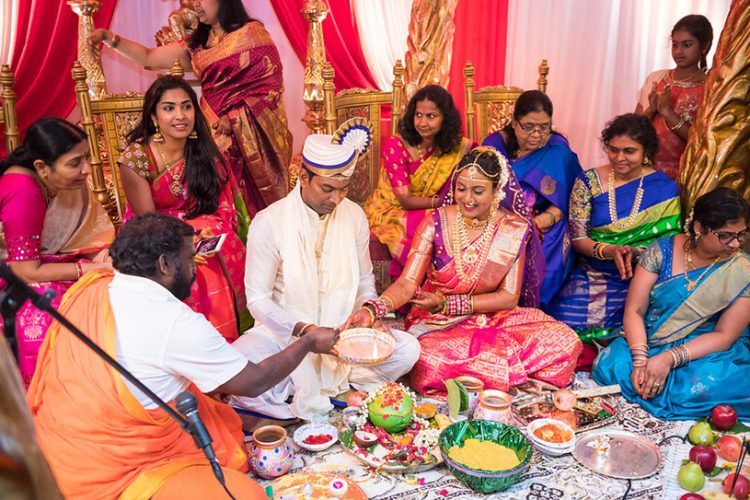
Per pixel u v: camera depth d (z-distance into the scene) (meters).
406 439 2.61
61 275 2.78
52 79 5.26
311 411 2.82
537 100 3.71
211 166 3.34
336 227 2.96
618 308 3.54
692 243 3.02
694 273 2.98
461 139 3.95
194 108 3.24
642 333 3.08
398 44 6.03
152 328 1.93
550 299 3.66
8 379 0.76
